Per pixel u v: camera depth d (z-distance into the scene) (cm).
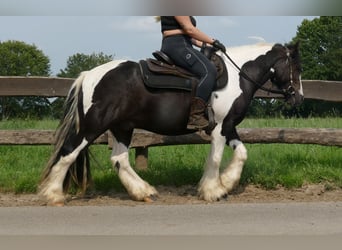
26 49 4666
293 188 720
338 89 814
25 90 776
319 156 838
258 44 699
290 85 700
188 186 742
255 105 1405
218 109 644
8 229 509
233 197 682
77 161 641
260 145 922
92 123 617
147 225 522
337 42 3753
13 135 756
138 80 630
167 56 643
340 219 544
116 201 660
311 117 1263
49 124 1039
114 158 669
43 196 628
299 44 698
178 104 636
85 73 634
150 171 768
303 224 522
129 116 635
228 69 661
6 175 741
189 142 770
